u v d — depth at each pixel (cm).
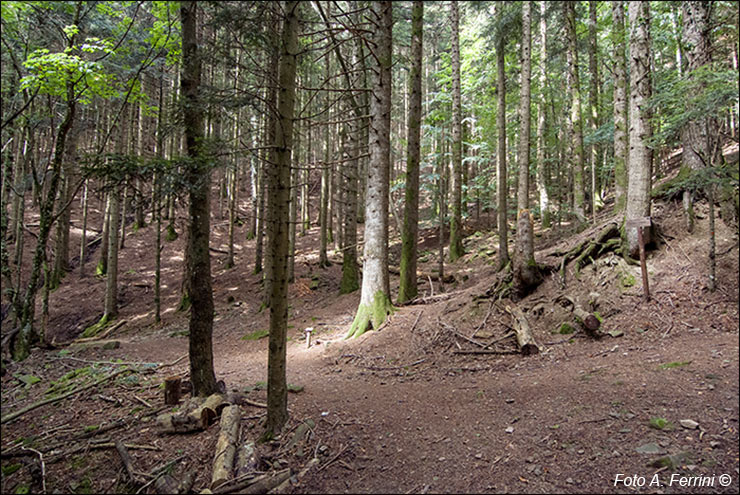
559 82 1903
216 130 925
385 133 966
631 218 803
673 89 670
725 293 667
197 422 474
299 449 423
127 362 873
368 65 1179
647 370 520
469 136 2114
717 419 382
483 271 1322
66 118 756
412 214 1083
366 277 977
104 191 428
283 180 427
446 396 568
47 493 387
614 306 734
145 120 1956
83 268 1911
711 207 686
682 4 838
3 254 907
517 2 1117
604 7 1738
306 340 1009
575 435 400
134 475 393
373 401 569
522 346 699
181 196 445
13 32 617
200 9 503
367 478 372
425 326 868
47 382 759
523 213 871
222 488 364
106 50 633
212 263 2011
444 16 2059
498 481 350
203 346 553
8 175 868
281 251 437
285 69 421
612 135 1371
